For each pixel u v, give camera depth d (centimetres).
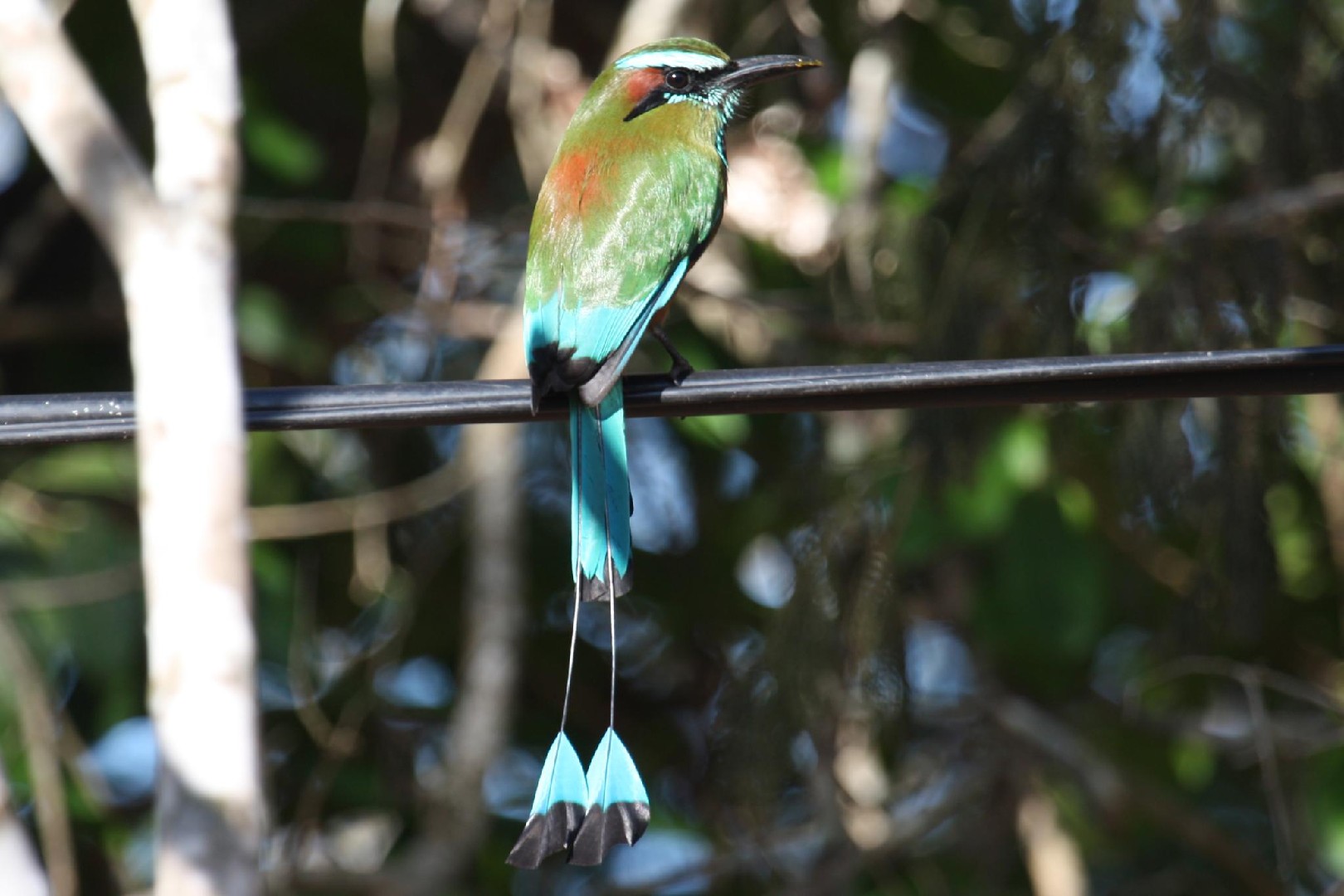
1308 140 1067
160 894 703
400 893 1076
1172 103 1041
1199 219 1055
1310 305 1123
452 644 1294
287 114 1315
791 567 1148
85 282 1305
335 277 1295
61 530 1099
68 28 1197
